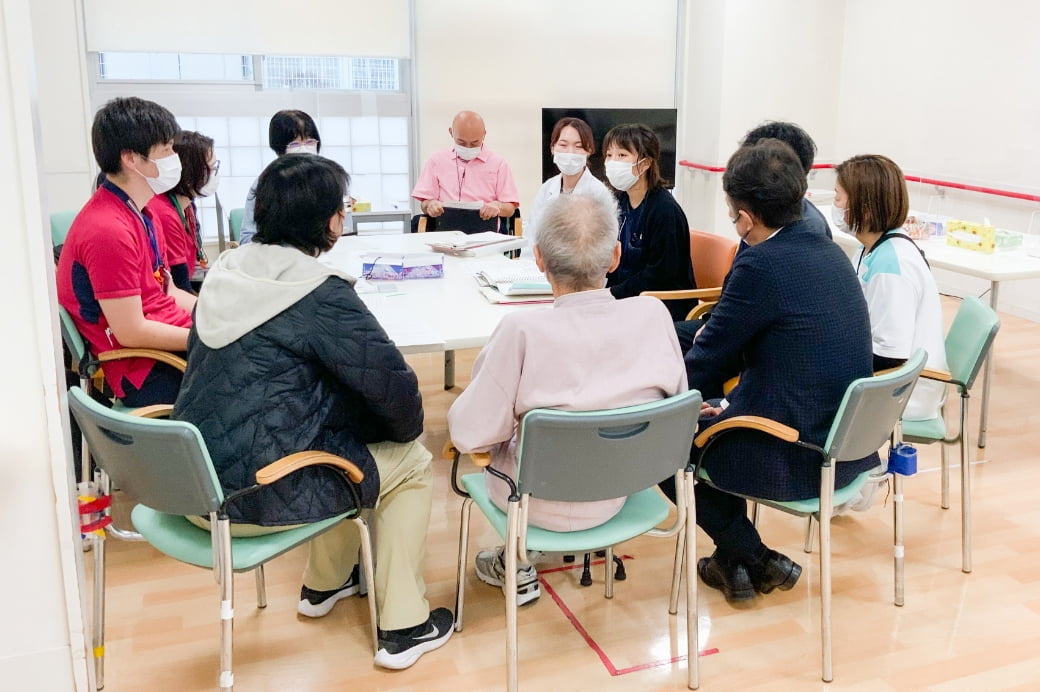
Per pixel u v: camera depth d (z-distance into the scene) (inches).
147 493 66.3
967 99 212.5
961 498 105.7
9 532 64.0
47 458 63.6
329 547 88.0
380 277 118.8
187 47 198.5
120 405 95.7
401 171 228.5
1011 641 85.9
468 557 101.7
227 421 69.4
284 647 84.9
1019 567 99.7
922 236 159.3
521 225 175.5
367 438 81.2
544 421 63.6
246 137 212.4
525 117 237.6
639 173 121.3
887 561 101.0
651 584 96.3
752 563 91.4
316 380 72.7
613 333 69.7
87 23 189.8
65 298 91.9
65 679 67.9
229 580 67.2
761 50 240.8
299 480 71.0
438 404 149.8
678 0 246.7
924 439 96.7
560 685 79.3
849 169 97.7
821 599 81.3
